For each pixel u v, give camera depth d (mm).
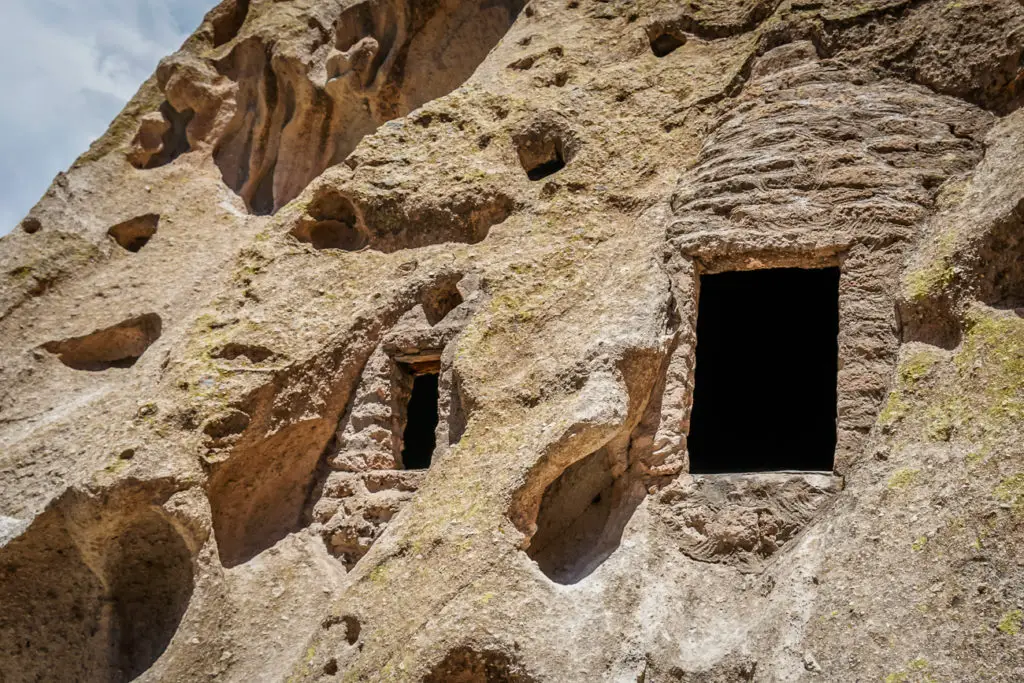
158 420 6039
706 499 5312
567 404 5395
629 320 5574
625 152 6621
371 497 6133
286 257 6887
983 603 4148
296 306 6641
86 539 5902
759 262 5812
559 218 6438
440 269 6484
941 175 5742
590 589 4988
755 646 4547
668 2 7297
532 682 4703
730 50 6930
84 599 6164
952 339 5020
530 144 6938
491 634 4797
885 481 4668
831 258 5723
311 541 6148
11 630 6219
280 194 8898
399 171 7008
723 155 6113
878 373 5309
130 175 8859
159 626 6035
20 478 6488
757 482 5262
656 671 4668
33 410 7367
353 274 6797
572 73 7168
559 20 7668
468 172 6848
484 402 5656
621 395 5359
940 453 4609
